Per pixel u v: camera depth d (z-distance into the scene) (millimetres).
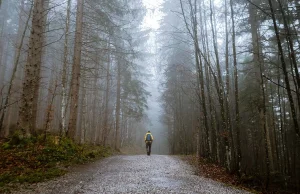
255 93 15953
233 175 10289
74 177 7562
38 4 10523
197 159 14734
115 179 7578
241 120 20734
